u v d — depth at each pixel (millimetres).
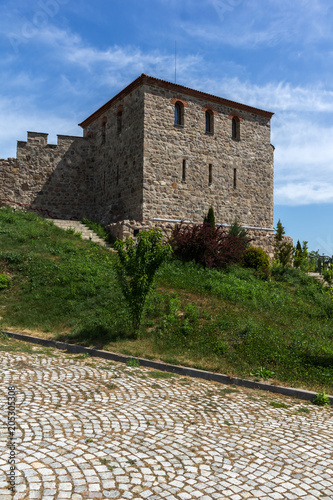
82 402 6023
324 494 3928
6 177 26000
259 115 26797
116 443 4652
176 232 20516
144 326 11156
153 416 5758
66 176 27469
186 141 23438
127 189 23328
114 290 13578
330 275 15219
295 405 7164
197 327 11172
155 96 22438
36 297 13352
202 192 23859
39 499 3379
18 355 8758
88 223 24000
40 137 26984
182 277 16562
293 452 4895
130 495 3613
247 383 8156
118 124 24844
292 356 9625
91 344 10102
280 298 16188
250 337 10664
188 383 7926
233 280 17562
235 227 23000
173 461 4359
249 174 26062
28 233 19188
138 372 8328
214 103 24719
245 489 3916
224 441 5086
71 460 4098
